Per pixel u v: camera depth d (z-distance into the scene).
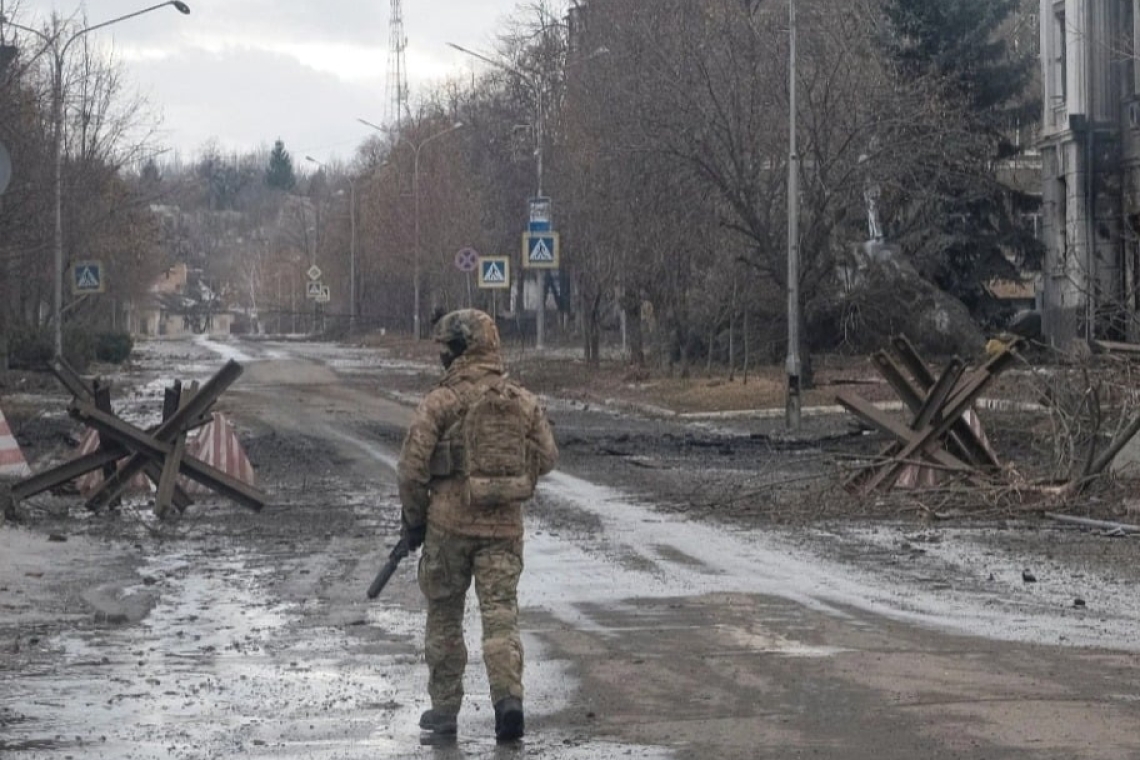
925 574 15.16
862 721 8.91
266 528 18.83
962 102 45.28
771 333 52.19
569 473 25.56
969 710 9.15
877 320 50.59
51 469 19.56
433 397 8.73
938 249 52.56
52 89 47.53
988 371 21.12
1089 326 29.66
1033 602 13.45
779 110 40.78
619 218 47.44
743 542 17.58
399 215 91.31
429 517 8.82
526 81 69.25
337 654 11.30
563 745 8.49
